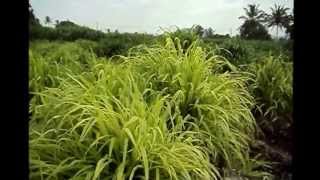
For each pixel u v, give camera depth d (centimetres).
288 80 426
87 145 276
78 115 277
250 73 416
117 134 268
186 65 360
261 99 432
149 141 265
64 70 377
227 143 330
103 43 438
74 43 426
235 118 343
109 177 260
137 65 372
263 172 341
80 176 259
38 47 401
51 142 291
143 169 262
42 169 272
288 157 364
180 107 336
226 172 332
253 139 381
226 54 456
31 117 314
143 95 339
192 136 297
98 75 327
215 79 371
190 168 273
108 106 279
